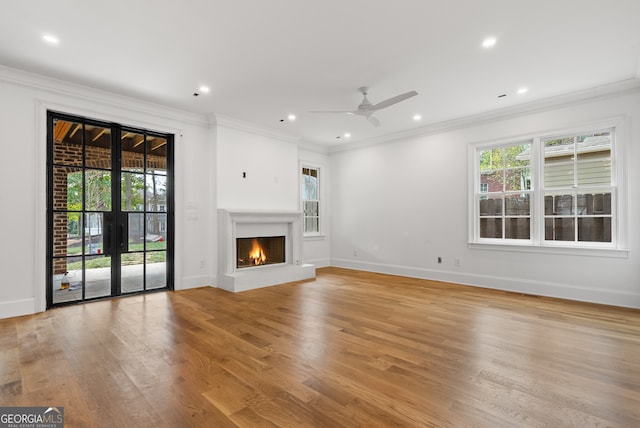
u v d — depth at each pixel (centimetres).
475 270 501
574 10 246
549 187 440
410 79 370
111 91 402
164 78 365
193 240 493
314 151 693
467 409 177
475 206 505
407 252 586
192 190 492
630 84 371
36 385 203
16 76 344
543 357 243
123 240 437
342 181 697
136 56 316
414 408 178
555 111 427
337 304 395
